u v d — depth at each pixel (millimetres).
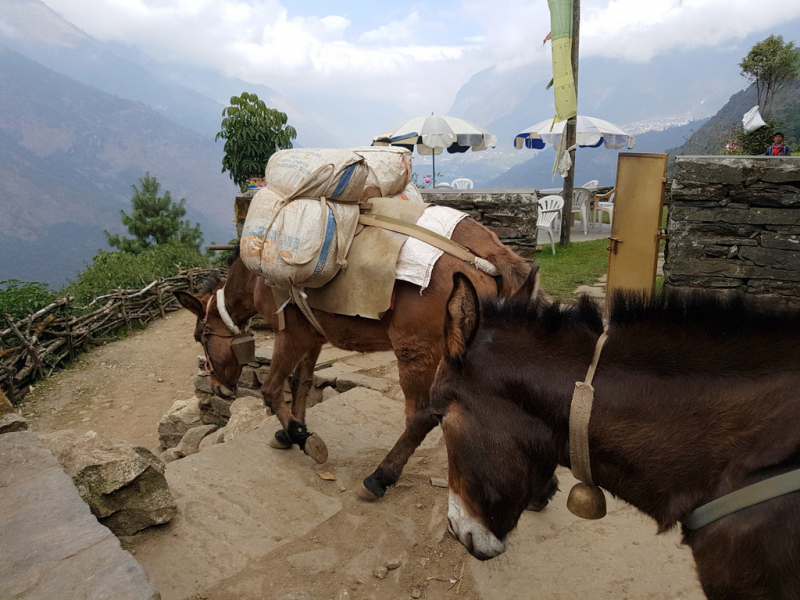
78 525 2150
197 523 2895
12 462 2605
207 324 4305
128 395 7965
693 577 2459
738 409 1314
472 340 1487
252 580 2510
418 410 2943
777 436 1235
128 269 13555
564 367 1481
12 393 7586
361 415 4227
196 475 3361
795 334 1349
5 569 1905
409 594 2455
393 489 3240
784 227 5277
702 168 5426
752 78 19938
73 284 12602
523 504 1555
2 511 2234
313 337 3432
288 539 2795
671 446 1358
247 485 3268
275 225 2791
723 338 1412
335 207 2826
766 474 1211
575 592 2402
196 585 2469
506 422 1501
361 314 2822
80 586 1832
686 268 5656
